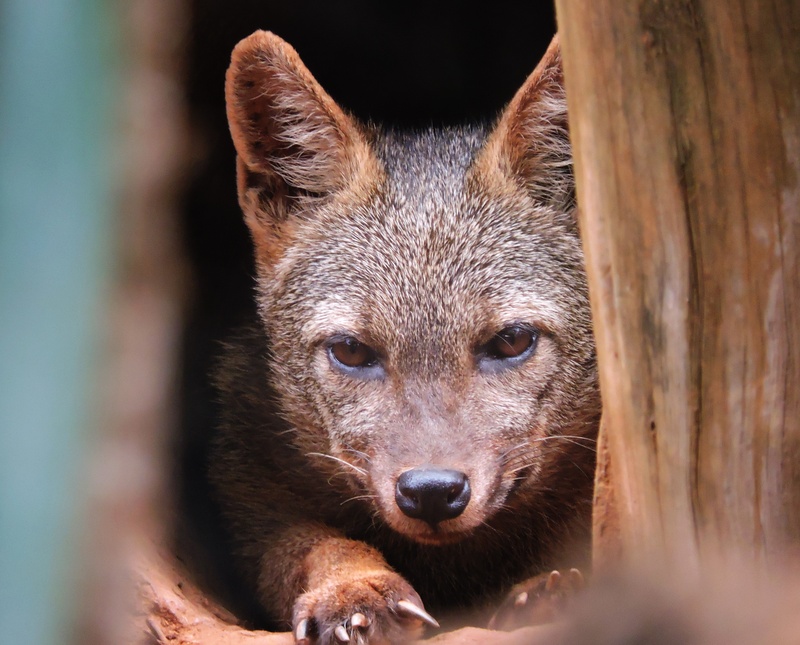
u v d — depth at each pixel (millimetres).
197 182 11977
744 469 5754
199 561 10477
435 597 10523
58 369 5066
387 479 8469
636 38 5570
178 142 8414
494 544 10211
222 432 11320
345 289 9484
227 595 10391
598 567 6500
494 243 9398
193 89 11203
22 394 4988
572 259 9547
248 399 11023
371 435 8938
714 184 5559
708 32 5406
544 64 9438
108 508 5645
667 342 5840
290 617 9594
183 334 10984
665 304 5809
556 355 9273
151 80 5738
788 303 5555
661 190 5688
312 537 9914
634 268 5875
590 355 9484
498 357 9188
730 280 5625
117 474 5621
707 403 5777
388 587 8047
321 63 14594
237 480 10891
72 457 5141
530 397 9086
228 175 13055
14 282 4941
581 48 5812
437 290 9164
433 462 8273
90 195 5102
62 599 5230
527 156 9727
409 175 10016
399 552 10312
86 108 5070
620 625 5949
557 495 9992
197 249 12242
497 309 9102
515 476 8938
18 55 4926
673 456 5910
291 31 13766
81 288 5102
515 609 7910
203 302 12547
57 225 5012
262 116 10008
